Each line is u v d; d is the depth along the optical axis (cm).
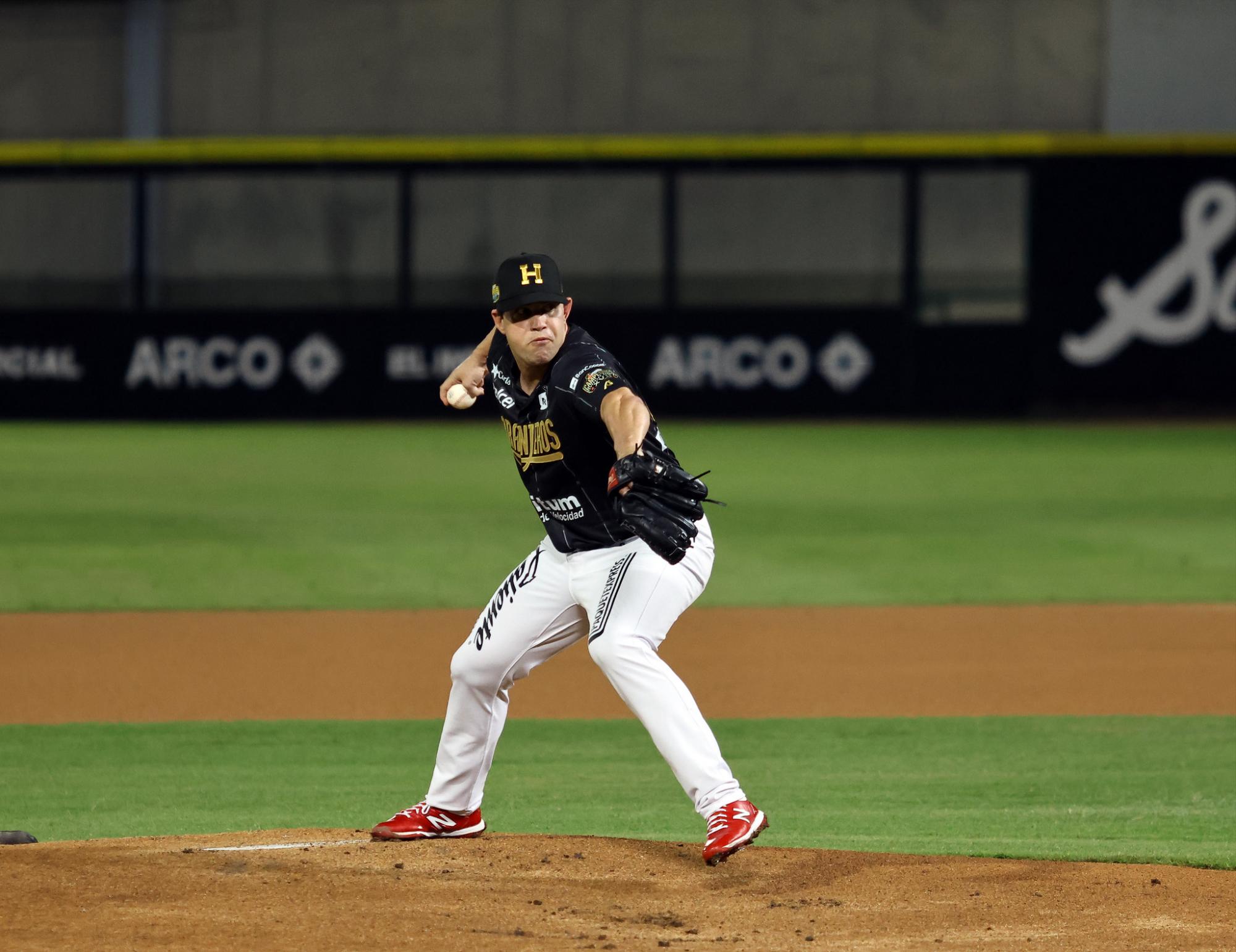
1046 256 11312
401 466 8494
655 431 1727
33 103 13288
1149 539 5884
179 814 2302
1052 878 1828
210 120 13188
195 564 5359
